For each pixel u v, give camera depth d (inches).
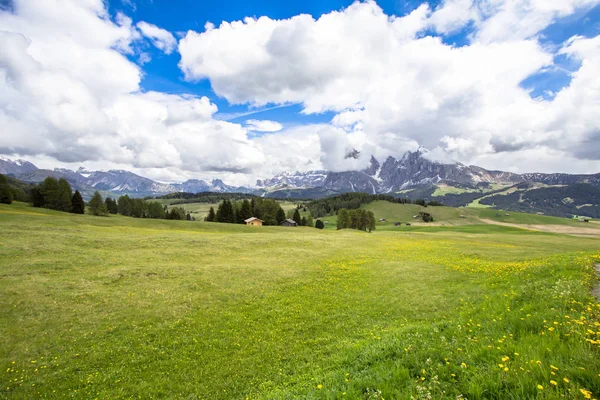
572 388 226.5
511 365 279.7
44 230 1839.3
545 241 2992.1
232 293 997.2
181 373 553.0
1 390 494.0
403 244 2421.3
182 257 1590.8
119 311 812.6
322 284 1120.2
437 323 559.8
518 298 586.9
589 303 440.1
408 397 262.5
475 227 6889.8
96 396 490.3
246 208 5310.0
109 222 2977.4
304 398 328.2
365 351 456.8
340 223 5959.6
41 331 683.4
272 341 665.6
